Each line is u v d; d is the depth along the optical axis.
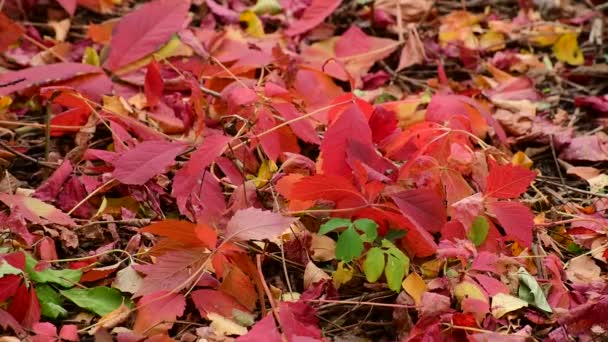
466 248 1.29
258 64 1.57
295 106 1.53
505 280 1.32
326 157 1.35
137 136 1.52
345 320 1.30
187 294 1.27
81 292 1.28
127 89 1.60
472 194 1.38
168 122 1.53
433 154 1.40
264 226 1.24
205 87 1.60
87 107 1.50
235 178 1.40
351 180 1.36
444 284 1.29
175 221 1.25
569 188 1.50
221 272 1.27
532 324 1.29
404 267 1.28
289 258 1.34
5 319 1.21
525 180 1.31
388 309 1.30
